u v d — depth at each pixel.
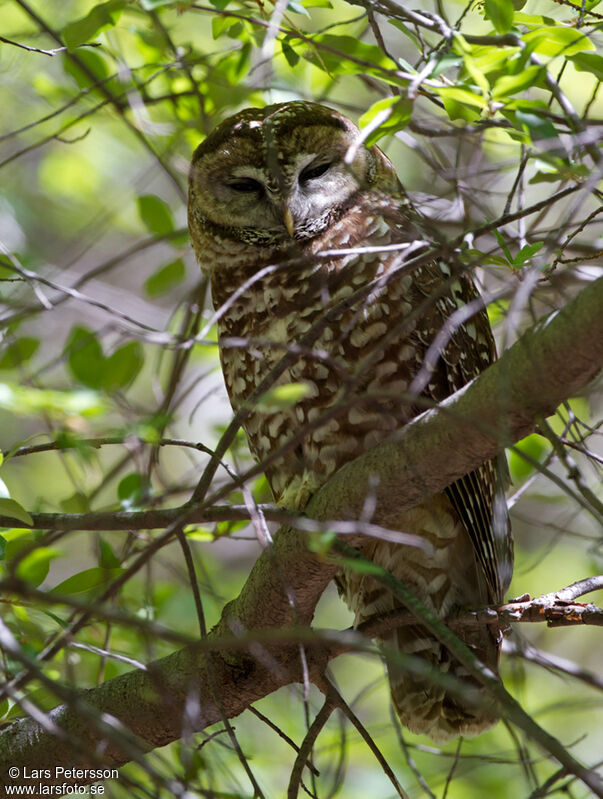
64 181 13.44
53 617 6.90
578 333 5.47
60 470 13.97
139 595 10.06
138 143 12.59
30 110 12.31
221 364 8.90
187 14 11.45
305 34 7.44
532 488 10.70
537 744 5.10
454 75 8.88
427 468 6.27
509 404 5.78
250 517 6.38
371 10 7.24
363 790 11.37
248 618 7.19
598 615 7.20
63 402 6.09
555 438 5.62
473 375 8.63
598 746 13.15
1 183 12.63
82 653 8.23
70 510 7.95
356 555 5.77
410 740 11.95
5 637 4.97
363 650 4.82
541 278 6.42
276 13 6.02
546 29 6.46
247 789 10.23
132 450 8.12
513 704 4.94
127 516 6.81
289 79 9.93
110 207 12.82
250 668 7.19
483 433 5.95
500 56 6.31
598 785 4.64
